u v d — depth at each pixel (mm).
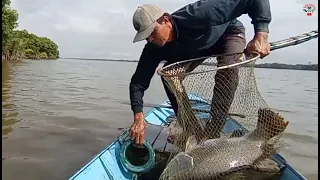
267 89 7105
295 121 3639
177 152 1349
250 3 1317
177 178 1212
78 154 2285
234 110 1333
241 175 1297
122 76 11312
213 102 1335
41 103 4160
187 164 1212
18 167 2035
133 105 1535
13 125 2965
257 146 1226
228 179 1239
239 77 1299
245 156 1212
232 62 1311
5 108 3691
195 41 1390
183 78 1311
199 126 1348
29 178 1892
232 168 1192
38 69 12195
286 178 1375
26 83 6484
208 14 1315
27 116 3344
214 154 1217
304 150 2574
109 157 1488
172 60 1519
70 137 2668
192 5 1349
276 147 1264
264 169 1372
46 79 7824
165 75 1275
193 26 1343
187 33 1366
